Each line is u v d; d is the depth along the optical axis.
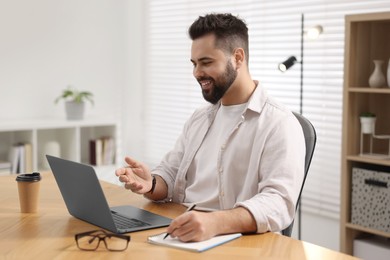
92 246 1.45
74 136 4.13
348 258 1.37
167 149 4.59
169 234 1.50
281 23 3.63
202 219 1.49
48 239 1.51
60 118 4.33
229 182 1.97
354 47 2.94
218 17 1.90
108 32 4.62
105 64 4.62
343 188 2.98
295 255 1.38
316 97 3.46
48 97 4.35
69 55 4.43
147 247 1.44
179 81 4.46
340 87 3.34
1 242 1.49
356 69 2.97
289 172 1.77
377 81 2.89
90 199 1.60
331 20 3.35
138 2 4.74
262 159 1.87
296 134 1.87
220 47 1.87
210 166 2.05
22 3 4.18
